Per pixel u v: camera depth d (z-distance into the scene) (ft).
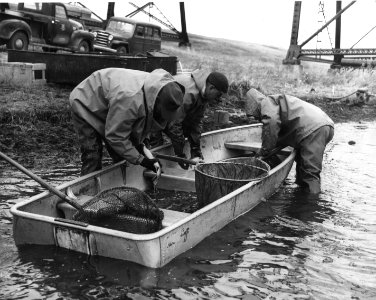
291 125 22.56
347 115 46.24
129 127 16.66
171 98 16.30
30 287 12.76
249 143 27.30
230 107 40.60
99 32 52.47
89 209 15.01
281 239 16.79
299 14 70.33
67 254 14.32
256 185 18.83
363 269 14.96
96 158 18.60
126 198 15.35
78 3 69.87
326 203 20.93
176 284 13.21
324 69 74.02
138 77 16.89
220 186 18.11
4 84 34.32
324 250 16.19
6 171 22.53
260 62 73.10
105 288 12.84
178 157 20.18
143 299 12.46
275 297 13.03
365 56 70.44
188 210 19.06
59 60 35.09
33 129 27.43
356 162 28.50
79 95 17.81
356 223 18.78
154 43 58.13
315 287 13.70
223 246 15.78
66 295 12.46
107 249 13.73
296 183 23.77
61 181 21.72
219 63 60.80
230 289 13.25
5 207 18.21
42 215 14.49
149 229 15.01
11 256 14.28
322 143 22.40
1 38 41.06
